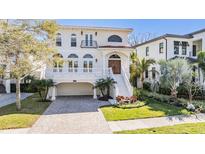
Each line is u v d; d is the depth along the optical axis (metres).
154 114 11.64
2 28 11.21
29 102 16.75
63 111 12.65
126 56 22.34
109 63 22.12
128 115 11.38
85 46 21.97
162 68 17.92
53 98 18.31
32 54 12.35
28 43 11.94
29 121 9.87
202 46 23.06
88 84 22.14
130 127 9.02
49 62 13.51
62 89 21.72
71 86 21.86
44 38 13.27
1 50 11.34
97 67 22.11
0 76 13.14
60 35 21.66
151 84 24.25
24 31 12.24
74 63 21.80
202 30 22.89
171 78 16.84
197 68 20.14
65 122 9.89
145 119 10.58
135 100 15.58
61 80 18.78
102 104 15.59
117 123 9.73
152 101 17.08
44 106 14.58
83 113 12.03
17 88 13.02
